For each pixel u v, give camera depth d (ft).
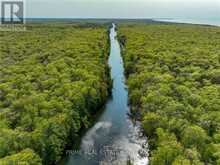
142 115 145.48
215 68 207.00
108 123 158.30
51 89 153.69
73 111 137.80
